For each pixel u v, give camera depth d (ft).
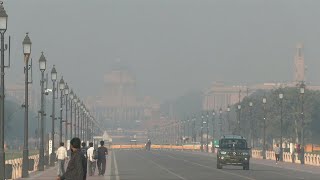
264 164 411.13
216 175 277.64
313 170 328.08
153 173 294.87
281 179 249.34
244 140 341.21
